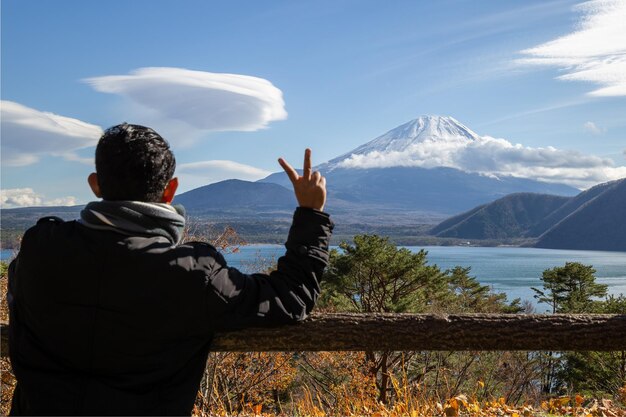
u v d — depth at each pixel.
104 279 1.45
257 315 1.55
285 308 1.59
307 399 4.72
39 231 1.56
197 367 1.58
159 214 1.51
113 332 1.46
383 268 25.06
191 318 1.50
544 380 26.72
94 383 1.46
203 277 1.49
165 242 1.52
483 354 17.91
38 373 1.48
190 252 1.52
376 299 26.69
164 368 1.50
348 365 14.66
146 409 1.46
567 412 3.92
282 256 1.69
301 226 1.69
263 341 2.11
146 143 1.53
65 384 1.46
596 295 42.91
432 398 4.22
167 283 1.46
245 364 10.88
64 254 1.47
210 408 5.64
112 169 1.51
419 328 2.16
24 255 1.52
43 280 1.48
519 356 20.17
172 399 1.50
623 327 2.18
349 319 2.15
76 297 1.46
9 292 1.65
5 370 5.69
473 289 38.25
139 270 1.45
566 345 2.20
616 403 5.64
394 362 14.62
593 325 2.18
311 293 1.65
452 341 2.17
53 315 1.47
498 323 2.19
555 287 43.44
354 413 4.50
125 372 1.48
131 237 1.49
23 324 1.56
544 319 2.20
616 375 20.75
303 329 2.13
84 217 1.53
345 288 26.55
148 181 1.53
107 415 1.43
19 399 1.57
